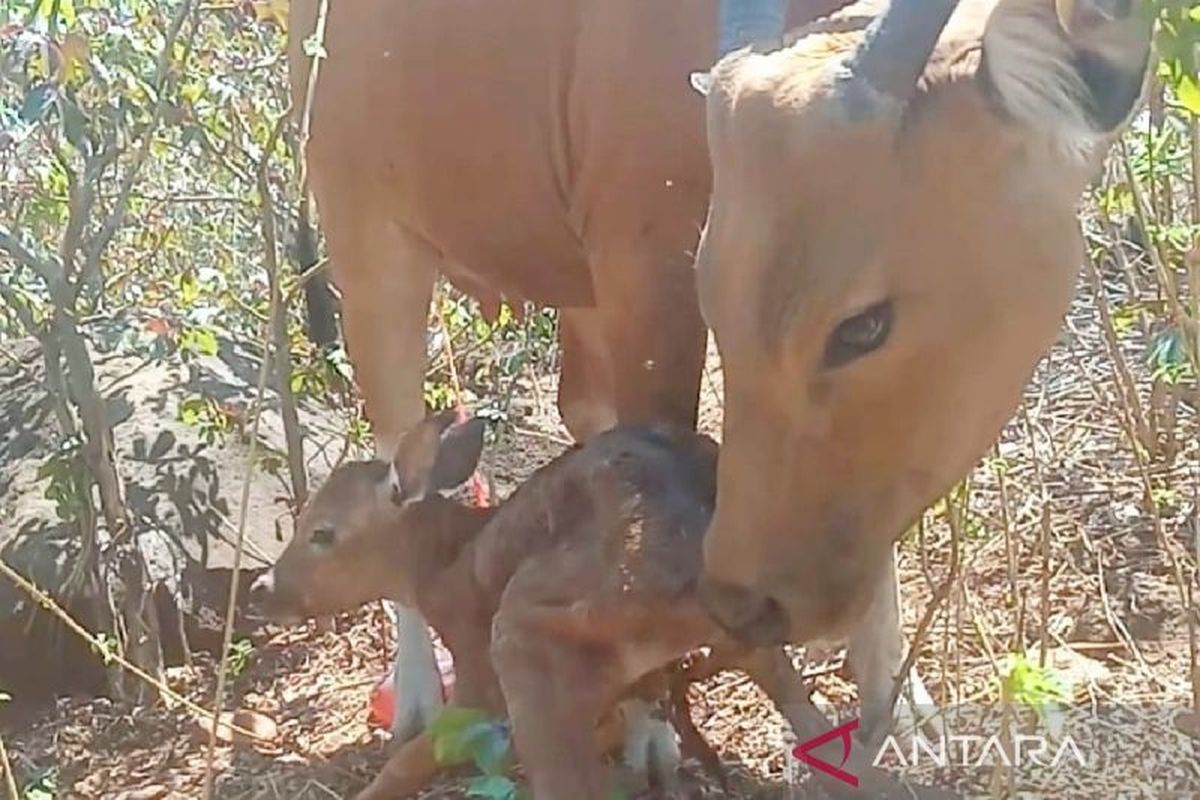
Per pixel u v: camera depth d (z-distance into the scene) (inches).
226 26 123.6
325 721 110.0
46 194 115.5
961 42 70.7
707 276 72.1
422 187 100.4
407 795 93.3
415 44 97.3
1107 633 106.9
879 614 95.2
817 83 70.9
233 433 126.9
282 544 122.9
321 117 104.7
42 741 111.0
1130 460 120.0
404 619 105.3
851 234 70.1
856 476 73.8
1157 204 109.3
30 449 124.4
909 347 71.5
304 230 133.0
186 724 110.7
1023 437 124.6
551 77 91.7
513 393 150.3
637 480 83.3
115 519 114.3
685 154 86.3
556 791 83.4
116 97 110.3
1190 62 70.6
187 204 138.6
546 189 94.3
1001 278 71.3
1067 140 70.7
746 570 75.0
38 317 117.8
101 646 99.4
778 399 72.5
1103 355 130.1
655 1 86.4
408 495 93.7
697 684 104.3
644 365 90.0
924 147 69.9
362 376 109.6
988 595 110.0
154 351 122.3
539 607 83.9
